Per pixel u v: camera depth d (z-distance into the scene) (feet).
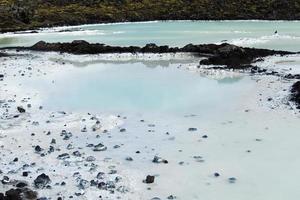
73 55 162.09
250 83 104.12
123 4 321.11
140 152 63.26
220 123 75.46
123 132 72.08
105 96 94.73
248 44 165.89
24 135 71.67
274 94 92.68
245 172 55.67
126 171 56.80
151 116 80.07
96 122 76.79
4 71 128.47
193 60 141.69
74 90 101.24
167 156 61.52
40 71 127.65
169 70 124.47
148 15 304.30
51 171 57.11
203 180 53.67
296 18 281.54
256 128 72.49
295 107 83.30
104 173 55.98
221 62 131.03
